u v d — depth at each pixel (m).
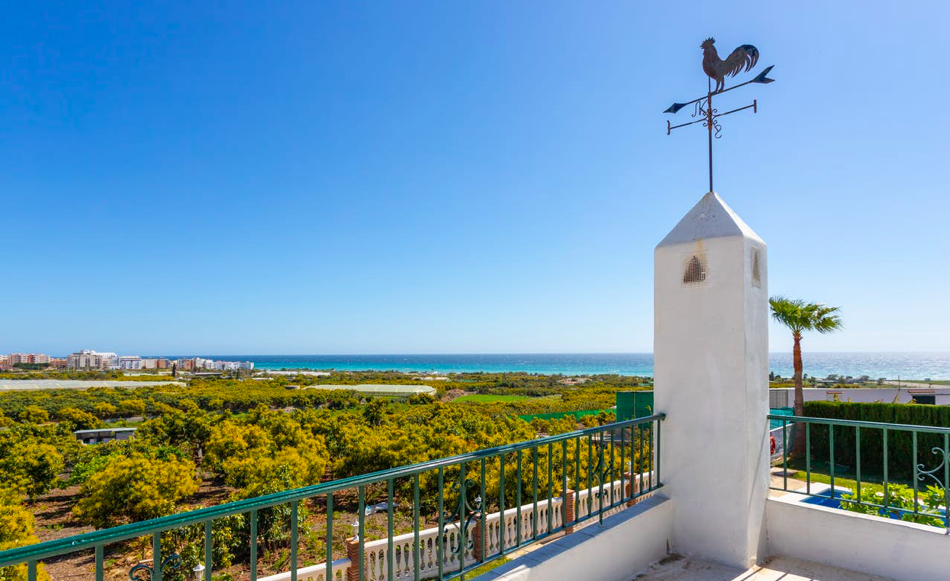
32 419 42.31
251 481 14.65
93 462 19.98
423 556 8.32
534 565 2.56
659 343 3.65
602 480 3.10
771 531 3.51
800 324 16.44
